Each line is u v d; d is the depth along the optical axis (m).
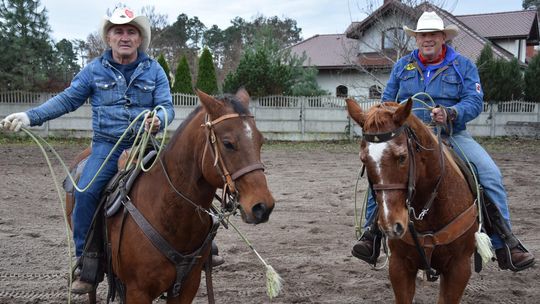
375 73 27.41
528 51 41.53
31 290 5.64
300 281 6.02
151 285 3.48
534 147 21.17
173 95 22.14
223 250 7.12
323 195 10.79
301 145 21.30
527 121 25.19
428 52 4.68
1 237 7.56
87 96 4.12
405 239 3.85
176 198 3.41
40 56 23.53
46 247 7.15
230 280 6.04
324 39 36.97
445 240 3.84
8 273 6.15
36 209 9.26
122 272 3.58
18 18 22.77
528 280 6.18
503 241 4.40
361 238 4.62
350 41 33.50
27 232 7.83
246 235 7.90
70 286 3.81
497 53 30.44
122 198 3.58
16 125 3.78
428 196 3.81
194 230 3.49
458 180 3.99
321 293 5.68
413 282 4.13
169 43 55.56
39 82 22.70
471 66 4.64
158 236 3.41
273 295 3.65
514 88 25.22
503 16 34.94
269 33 30.69
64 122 21.00
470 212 3.96
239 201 3.03
